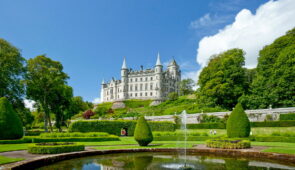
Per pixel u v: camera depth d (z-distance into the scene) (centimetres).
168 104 7294
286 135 2256
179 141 2427
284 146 1708
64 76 4016
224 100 4166
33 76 3603
